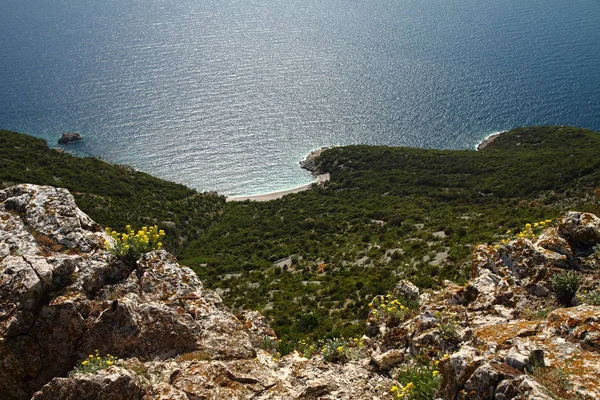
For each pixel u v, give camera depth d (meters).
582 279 12.48
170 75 199.75
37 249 12.70
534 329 9.37
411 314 14.49
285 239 78.50
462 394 7.73
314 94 185.38
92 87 185.00
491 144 143.50
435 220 72.88
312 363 12.10
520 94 180.00
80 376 9.63
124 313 11.56
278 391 10.27
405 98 180.88
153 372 10.63
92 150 142.25
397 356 12.12
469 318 12.51
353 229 78.19
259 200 114.88
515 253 14.05
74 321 11.21
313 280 51.31
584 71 196.12
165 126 157.12
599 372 7.30
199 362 10.95
